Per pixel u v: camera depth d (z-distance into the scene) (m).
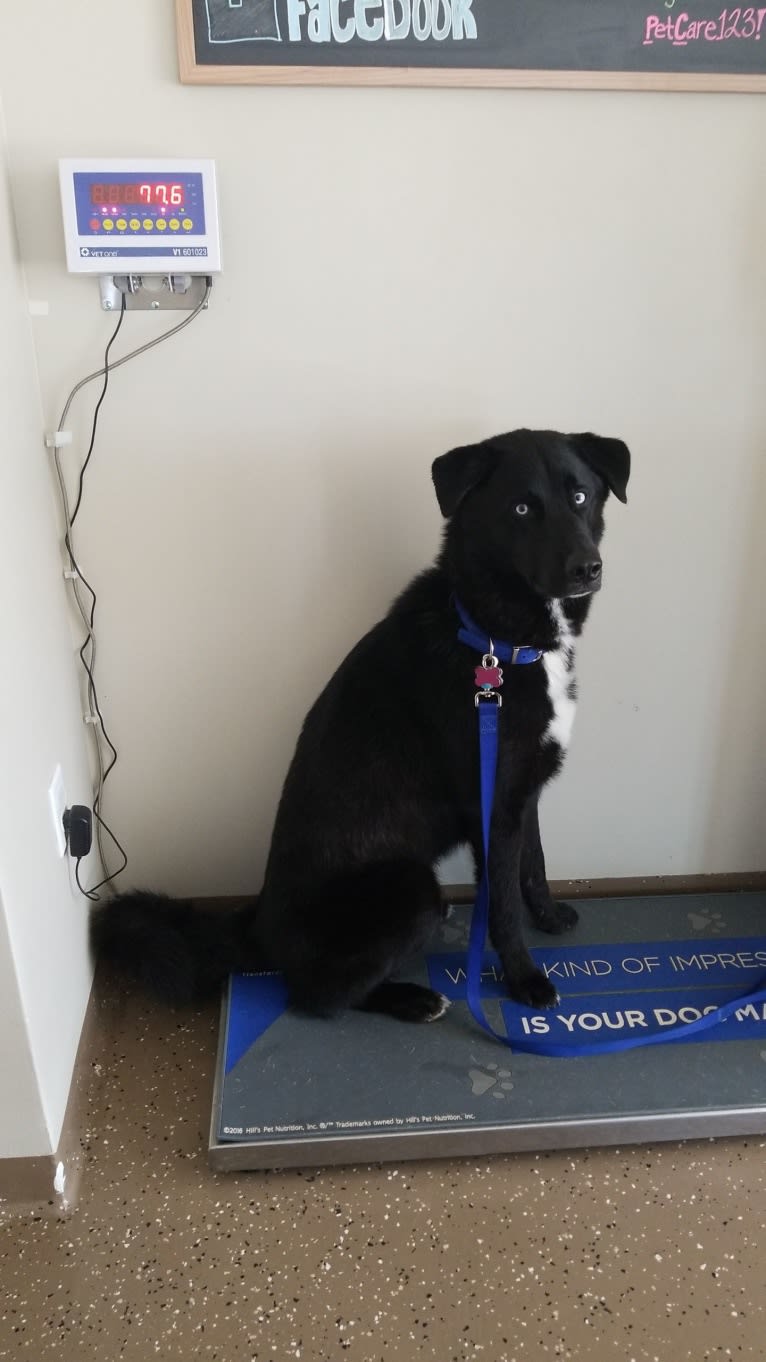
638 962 1.63
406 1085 1.36
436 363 1.52
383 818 1.46
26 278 1.40
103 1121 1.37
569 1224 1.21
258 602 1.64
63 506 1.53
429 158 1.41
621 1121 1.30
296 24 1.30
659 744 1.82
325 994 1.44
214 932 1.59
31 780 1.25
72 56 1.31
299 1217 1.22
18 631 1.24
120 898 1.60
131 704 1.68
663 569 1.69
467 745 1.41
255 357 1.49
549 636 1.37
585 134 1.42
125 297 1.42
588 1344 1.06
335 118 1.37
